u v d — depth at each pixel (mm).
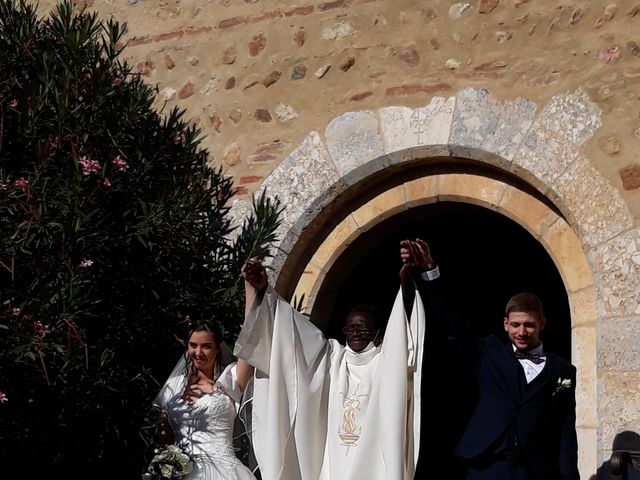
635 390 5156
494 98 5746
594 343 5453
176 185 6129
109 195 5961
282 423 5031
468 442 4648
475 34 5836
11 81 6062
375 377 4945
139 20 6785
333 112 6164
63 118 5875
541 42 5672
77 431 5695
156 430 5434
